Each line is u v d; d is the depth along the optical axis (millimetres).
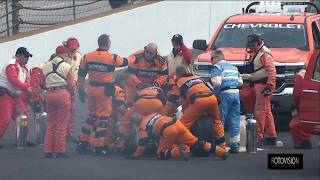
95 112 45469
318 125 41375
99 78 45125
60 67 44531
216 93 45688
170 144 43312
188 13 84688
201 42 55750
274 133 48531
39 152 46844
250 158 44219
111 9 83188
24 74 49188
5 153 46531
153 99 43312
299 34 57094
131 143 45188
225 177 38594
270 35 57156
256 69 47969
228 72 45688
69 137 50656
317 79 41656
